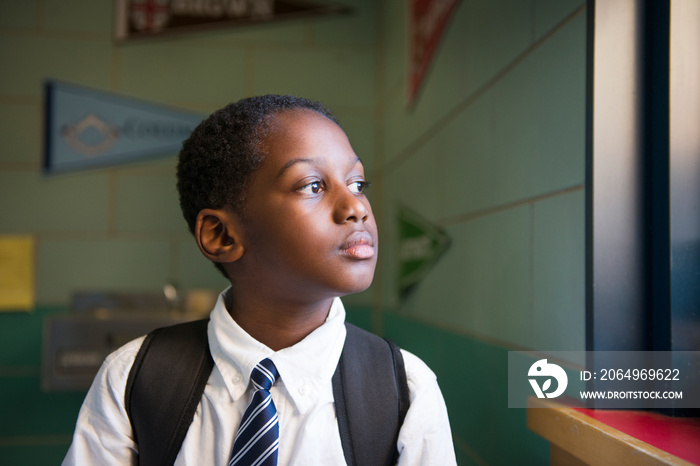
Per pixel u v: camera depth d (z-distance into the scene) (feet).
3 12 7.16
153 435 1.98
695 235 2.51
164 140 7.39
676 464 1.78
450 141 4.57
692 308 2.49
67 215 7.20
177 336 2.17
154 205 7.33
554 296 2.92
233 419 1.94
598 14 2.60
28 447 6.95
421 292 5.36
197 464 1.94
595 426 2.24
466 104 4.22
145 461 1.99
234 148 1.91
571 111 2.77
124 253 7.27
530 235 3.18
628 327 2.59
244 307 2.04
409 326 5.69
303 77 7.62
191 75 7.47
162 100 7.41
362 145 7.64
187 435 1.97
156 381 2.02
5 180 7.09
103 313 6.52
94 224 7.23
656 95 2.60
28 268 7.09
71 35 7.28
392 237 6.59
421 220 5.37
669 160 2.51
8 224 7.09
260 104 2.01
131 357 2.10
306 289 1.84
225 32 7.54
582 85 2.68
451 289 4.50
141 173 7.34
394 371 2.11
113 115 7.32
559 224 2.88
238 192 1.90
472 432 3.96
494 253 3.67
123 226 7.28
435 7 5.02
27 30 7.20
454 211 4.46
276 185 1.81
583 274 2.66
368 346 2.20
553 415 2.59
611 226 2.59
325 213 1.79
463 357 4.16
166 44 7.45
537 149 3.11
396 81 6.59
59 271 7.14
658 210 2.57
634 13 2.63
